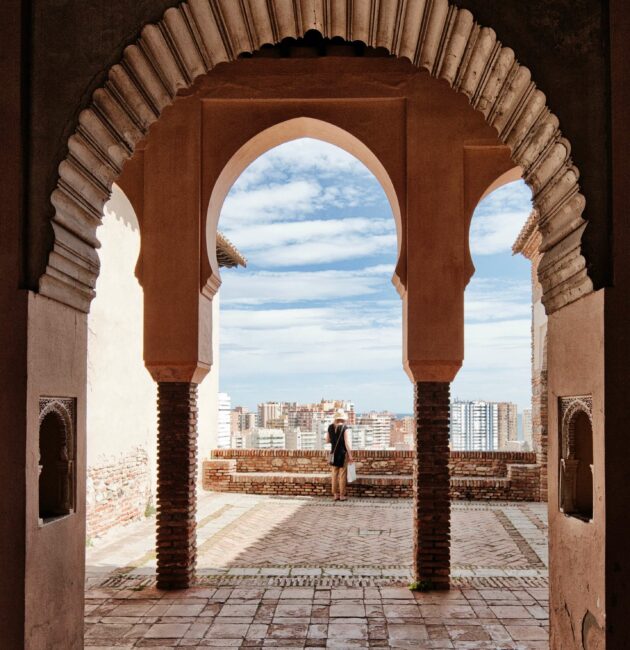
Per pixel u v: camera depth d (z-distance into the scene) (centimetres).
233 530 1059
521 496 1321
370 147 718
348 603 659
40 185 309
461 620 605
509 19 325
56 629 312
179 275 707
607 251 308
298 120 723
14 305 293
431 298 698
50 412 325
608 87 316
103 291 1023
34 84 316
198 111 719
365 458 1439
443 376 700
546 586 716
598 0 323
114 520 1048
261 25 360
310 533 1037
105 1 324
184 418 711
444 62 355
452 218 702
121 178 728
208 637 568
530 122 337
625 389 291
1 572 282
